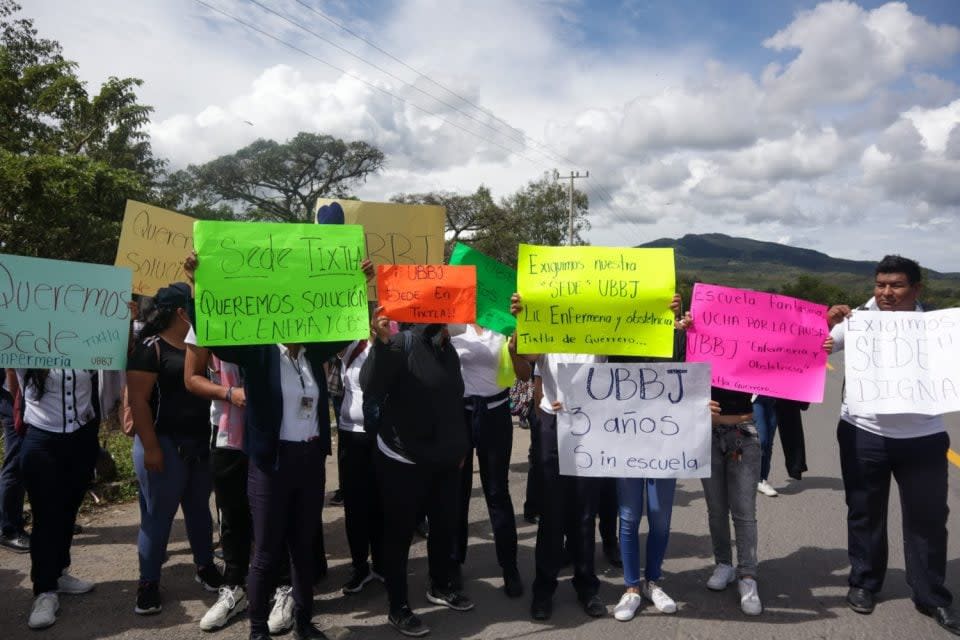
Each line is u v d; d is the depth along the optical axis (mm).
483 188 42094
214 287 3520
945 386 3801
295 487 3570
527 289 3975
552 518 4055
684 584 4457
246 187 46062
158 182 24703
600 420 4016
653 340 3932
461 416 3951
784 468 7613
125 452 7316
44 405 3951
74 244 11773
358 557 4344
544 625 3895
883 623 3879
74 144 16625
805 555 4969
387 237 5430
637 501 4094
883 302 4109
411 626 3754
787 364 4125
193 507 4207
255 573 3527
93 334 3908
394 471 3768
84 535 5270
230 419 4031
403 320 3889
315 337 3568
